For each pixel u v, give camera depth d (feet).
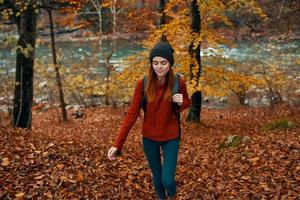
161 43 14.62
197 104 59.67
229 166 27.45
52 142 29.50
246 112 71.10
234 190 21.72
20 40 39.11
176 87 14.93
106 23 161.68
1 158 22.02
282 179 21.94
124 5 95.66
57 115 79.36
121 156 31.30
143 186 22.97
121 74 54.90
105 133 59.52
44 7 39.47
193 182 24.75
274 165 24.91
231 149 32.83
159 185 16.56
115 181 22.41
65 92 91.97
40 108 87.40
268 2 190.49
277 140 32.01
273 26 180.34
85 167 23.47
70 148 27.89
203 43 56.59
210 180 24.53
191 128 56.80
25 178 19.77
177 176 26.96
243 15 184.65
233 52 135.74
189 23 53.26
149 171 26.35
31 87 40.75
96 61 102.17
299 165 23.98
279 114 63.98
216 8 52.24
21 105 40.37
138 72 53.62
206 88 50.80
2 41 38.45
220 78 53.36
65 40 181.06
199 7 51.42
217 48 53.16
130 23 139.33
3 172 20.21
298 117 58.85
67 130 64.39
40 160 22.79
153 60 14.58
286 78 76.28
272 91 75.36
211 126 58.44
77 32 188.44
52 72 82.99
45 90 95.04
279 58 90.53
